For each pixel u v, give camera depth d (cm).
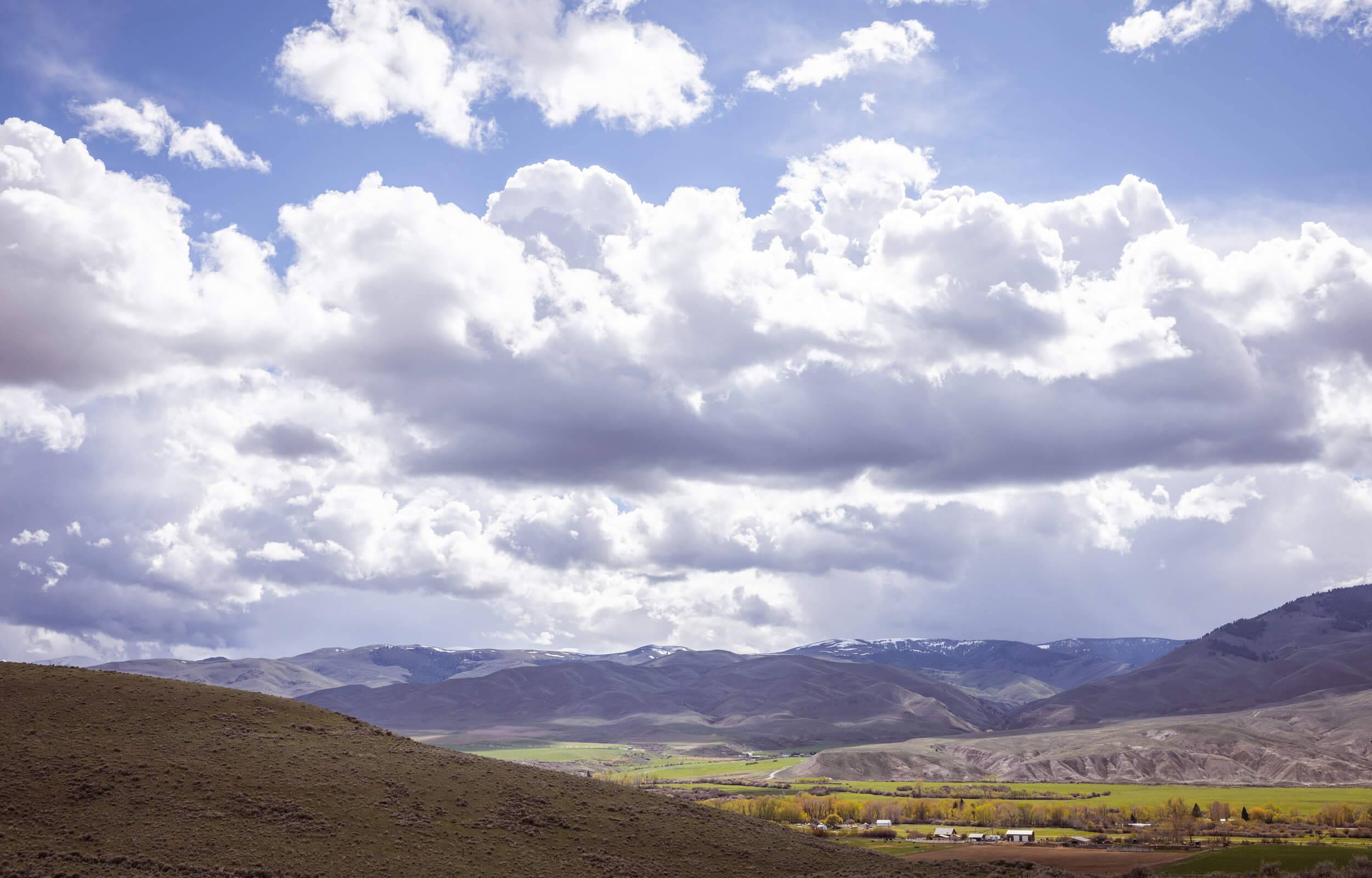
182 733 11006
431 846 9331
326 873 8419
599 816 11012
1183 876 12444
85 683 12075
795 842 11650
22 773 9425
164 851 8412
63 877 7750
